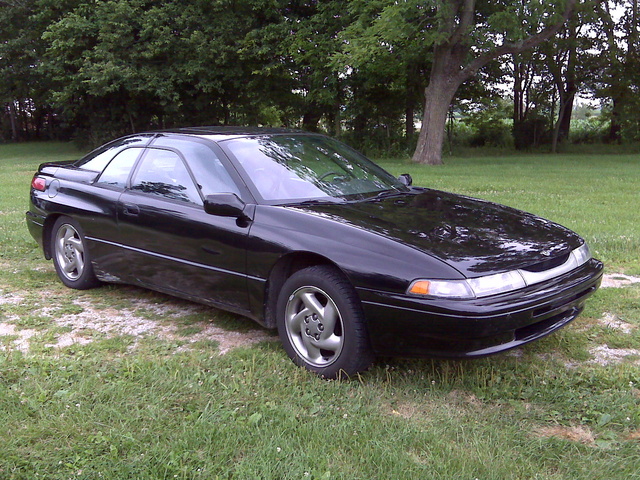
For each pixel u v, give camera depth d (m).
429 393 3.41
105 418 3.07
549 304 3.35
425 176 16.67
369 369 3.72
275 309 3.99
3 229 8.05
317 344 3.63
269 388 3.45
